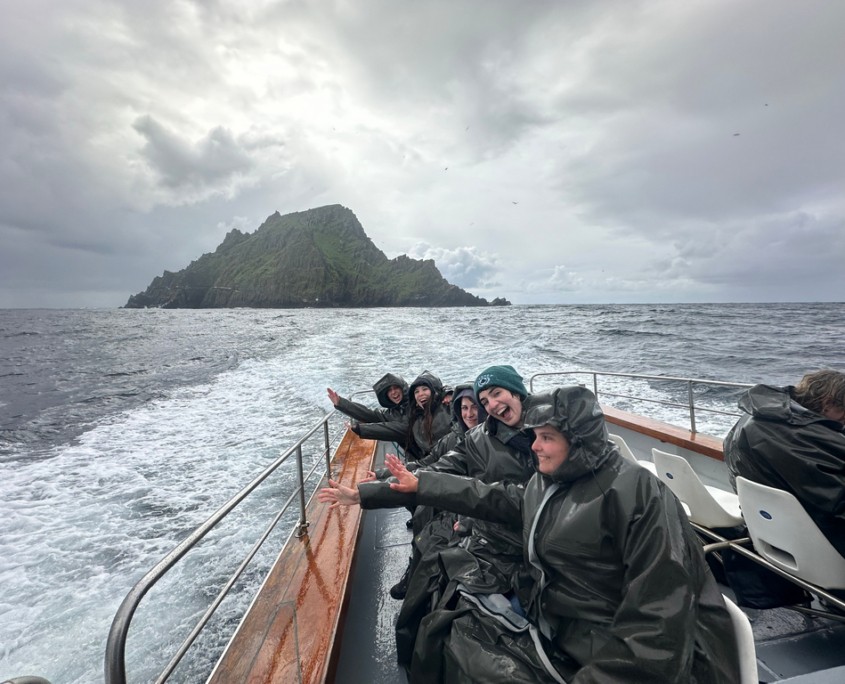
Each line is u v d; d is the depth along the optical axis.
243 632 2.32
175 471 7.97
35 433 11.41
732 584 2.55
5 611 4.34
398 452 4.80
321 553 3.12
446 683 1.75
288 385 15.39
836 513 2.01
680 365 17.38
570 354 20.34
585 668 1.33
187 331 50.91
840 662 2.20
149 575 1.43
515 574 1.94
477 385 2.38
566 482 1.61
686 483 2.70
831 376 2.29
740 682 1.25
